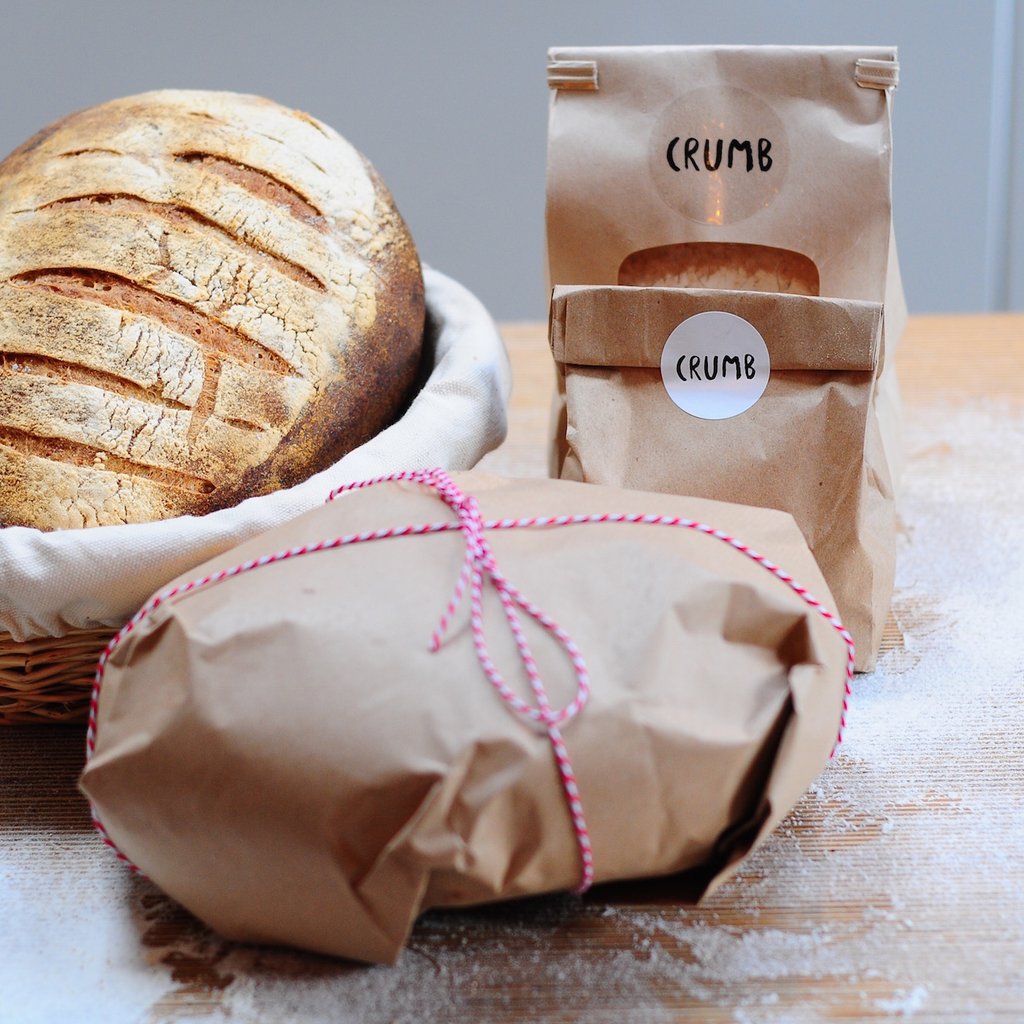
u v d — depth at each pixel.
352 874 0.73
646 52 0.90
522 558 0.76
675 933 0.77
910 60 1.51
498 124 1.59
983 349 1.27
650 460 0.88
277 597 0.75
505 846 0.73
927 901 0.79
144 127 0.92
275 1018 0.75
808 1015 0.74
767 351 0.87
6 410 0.85
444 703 0.72
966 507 1.04
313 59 1.54
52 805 0.85
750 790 0.75
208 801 0.73
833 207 0.89
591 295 0.87
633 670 0.74
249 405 0.87
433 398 0.90
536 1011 0.75
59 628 0.83
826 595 0.80
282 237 0.90
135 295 0.88
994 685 0.90
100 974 0.76
